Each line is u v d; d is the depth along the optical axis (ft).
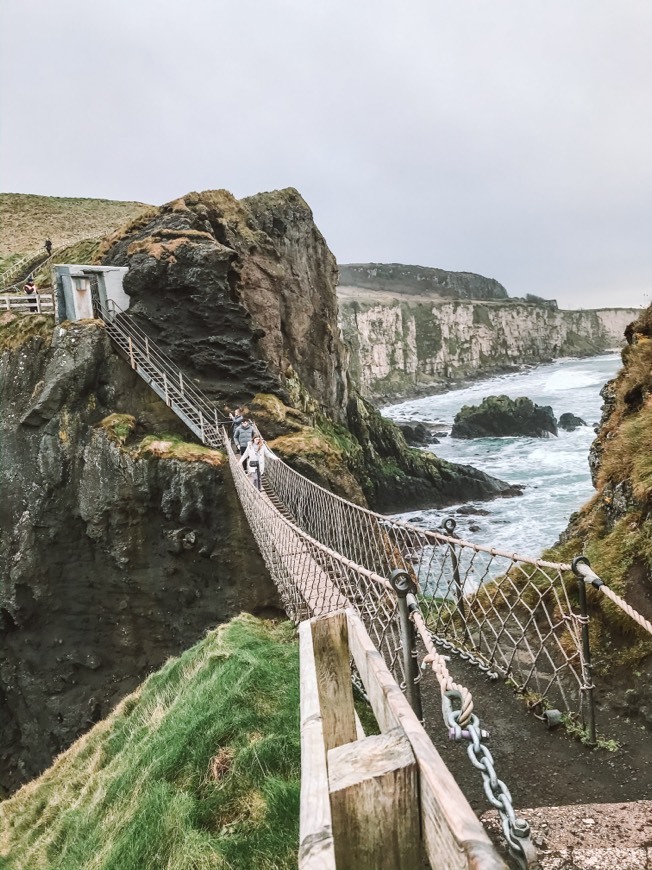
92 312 57.57
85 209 151.02
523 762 11.13
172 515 48.14
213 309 62.03
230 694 15.71
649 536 15.93
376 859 3.97
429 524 76.95
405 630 9.55
